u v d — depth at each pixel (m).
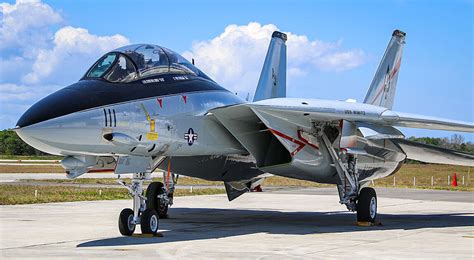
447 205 28.69
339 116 16.81
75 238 14.52
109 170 15.06
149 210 14.92
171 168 18.92
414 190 45.00
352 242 14.04
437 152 20.83
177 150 15.63
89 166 14.31
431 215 23.03
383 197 35.53
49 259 11.35
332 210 25.38
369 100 21.92
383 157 20.16
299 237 15.06
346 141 17.48
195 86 16.39
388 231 16.69
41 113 12.68
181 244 13.51
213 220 20.00
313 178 18.38
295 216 22.09
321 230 16.89
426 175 80.44
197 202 29.55
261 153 17.56
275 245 13.41
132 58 15.05
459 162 22.06
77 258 11.46
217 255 11.86
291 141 17.08
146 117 14.38
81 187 42.12
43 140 12.61
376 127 18.08
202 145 16.28
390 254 12.09
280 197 34.78
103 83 14.20
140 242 13.81
